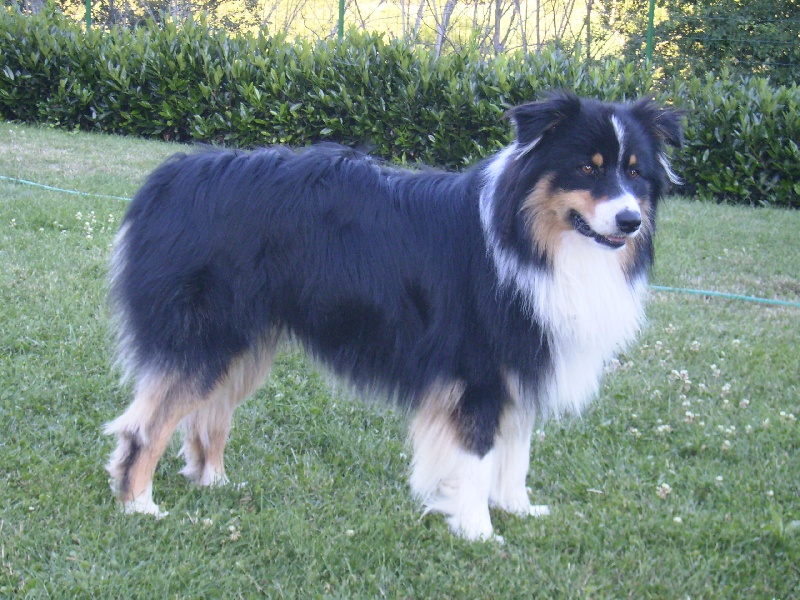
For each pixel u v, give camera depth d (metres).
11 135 11.74
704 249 8.77
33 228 7.58
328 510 3.95
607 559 3.65
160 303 3.60
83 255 6.97
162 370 3.64
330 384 4.39
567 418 4.97
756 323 6.73
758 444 4.74
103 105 12.99
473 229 3.66
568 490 4.31
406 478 4.38
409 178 3.86
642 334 6.29
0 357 5.17
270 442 4.66
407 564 3.59
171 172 3.75
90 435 4.49
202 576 3.36
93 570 3.32
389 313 3.66
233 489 4.09
